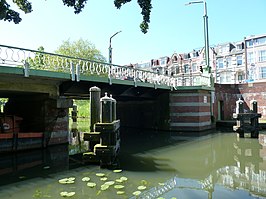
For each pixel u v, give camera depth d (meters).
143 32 6.77
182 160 9.05
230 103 22.41
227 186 6.14
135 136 16.02
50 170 7.76
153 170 7.57
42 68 11.16
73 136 17.08
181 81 19.00
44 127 12.08
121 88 15.12
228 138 14.40
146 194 5.48
